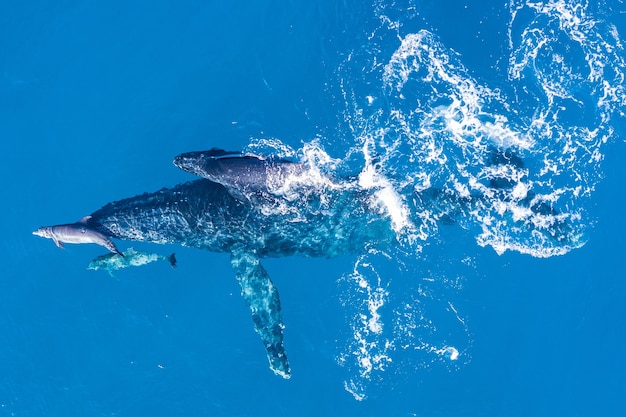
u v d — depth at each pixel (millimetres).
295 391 24016
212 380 24391
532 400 23375
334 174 24609
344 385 23812
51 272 26234
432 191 24609
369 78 26312
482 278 24453
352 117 25891
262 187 23203
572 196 24734
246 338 24891
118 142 27188
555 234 24266
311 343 24562
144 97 27484
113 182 26906
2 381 25078
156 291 25672
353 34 26984
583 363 23703
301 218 24234
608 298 24344
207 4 28438
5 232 26781
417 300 24406
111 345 25172
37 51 28625
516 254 24562
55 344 25359
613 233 24703
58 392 24750
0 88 28250
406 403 23422
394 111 25766
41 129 27625
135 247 26531
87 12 28938
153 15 28562
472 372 23641
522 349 23859
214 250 25750
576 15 26641
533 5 26812
